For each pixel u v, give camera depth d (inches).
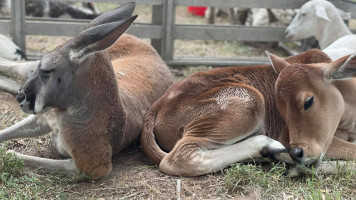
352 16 135.3
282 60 90.3
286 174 86.5
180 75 128.0
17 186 82.1
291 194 82.6
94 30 78.6
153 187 83.2
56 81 81.9
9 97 106.8
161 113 89.7
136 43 104.8
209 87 89.7
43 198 81.1
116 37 78.5
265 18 158.9
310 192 82.4
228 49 158.9
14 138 90.0
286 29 135.0
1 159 84.7
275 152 85.7
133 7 84.0
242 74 92.1
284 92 85.0
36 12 161.9
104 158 84.7
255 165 85.6
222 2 133.1
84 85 82.8
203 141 85.6
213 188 83.0
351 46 114.2
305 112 83.8
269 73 92.7
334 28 129.6
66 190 82.9
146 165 89.0
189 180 84.4
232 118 85.9
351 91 88.7
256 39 137.6
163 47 133.1
